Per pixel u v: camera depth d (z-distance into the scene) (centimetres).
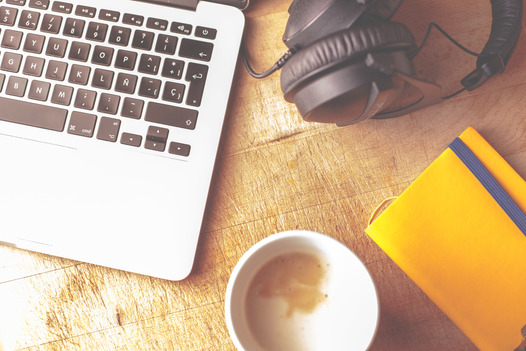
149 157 54
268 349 50
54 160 55
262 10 59
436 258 53
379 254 56
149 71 54
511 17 51
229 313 46
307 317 51
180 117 54
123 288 56
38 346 56
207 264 56
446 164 54
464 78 54
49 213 55
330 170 57
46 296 56
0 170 55
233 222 56
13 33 55
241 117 57
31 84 55
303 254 50
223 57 54
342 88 43
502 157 55
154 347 55
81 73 55
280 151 57
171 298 56
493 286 53
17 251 56
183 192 54
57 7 55
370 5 43
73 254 54
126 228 54
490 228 53
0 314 56
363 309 48
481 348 52
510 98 56
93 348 55
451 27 57
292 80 45
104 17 55
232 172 57
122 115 54
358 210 56
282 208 56
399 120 57
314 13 45
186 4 55
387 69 41
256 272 51
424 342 54
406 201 54
